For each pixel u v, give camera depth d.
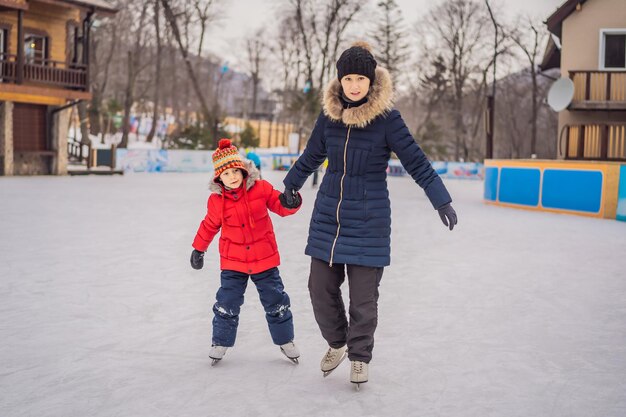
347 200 3.34
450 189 26.41
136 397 3.13
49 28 28.20
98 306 5.01
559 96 18.78
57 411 2.95
